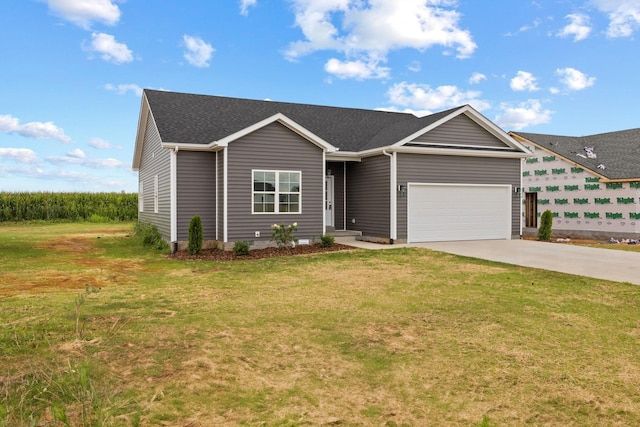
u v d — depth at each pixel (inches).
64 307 272.2
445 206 671.8
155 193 699.4
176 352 201.5
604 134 1019.3
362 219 705.6
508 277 384.5
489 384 170.1
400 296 316.5
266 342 217.6
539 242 660.1
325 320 256.2
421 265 449.4
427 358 197.2
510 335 228.7
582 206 801.6
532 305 289.4
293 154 598.9
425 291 332.5
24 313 263.6
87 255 555.5
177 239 583.8
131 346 207.6
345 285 355.6
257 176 579.8
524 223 932.6
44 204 1286.9
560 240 746.8
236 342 217.0
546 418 144.4
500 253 534.0
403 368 185.8
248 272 419.5
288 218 598.5
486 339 222.5
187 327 239.8
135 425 136.7
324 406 152.3
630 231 723.4
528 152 709.3
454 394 161.8
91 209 1322.6
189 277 396.2
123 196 1359.5
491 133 700.7
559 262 466.0
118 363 186.4
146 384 166.7
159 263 485.4
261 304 293.3
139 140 812.6
